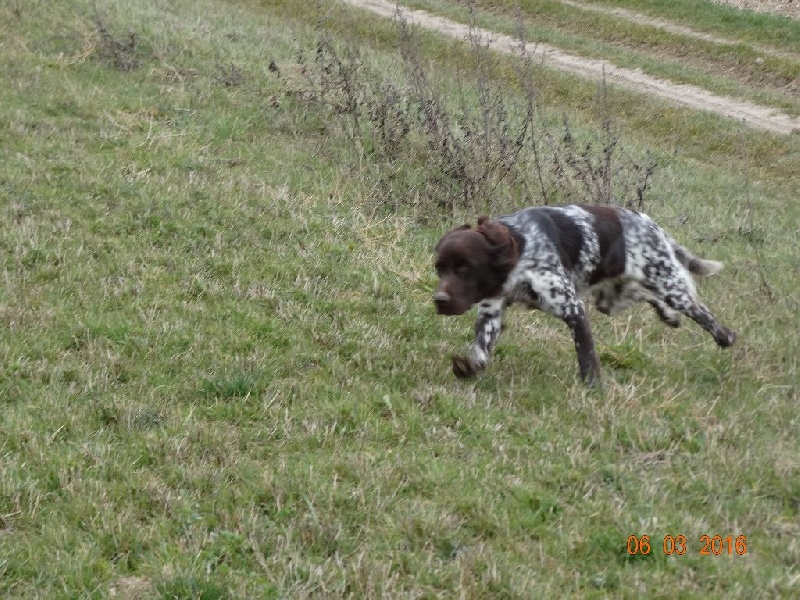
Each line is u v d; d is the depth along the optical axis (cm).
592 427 608
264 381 618
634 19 1831
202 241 737
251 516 540
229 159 855
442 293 616
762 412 632
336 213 798
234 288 693
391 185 841
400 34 1033
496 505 556
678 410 628
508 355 668
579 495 568
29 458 562
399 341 671
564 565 533
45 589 512
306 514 543
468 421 605
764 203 994
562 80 1444
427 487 563
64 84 931
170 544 529
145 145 850
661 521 553
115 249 715
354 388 623
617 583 528
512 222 636
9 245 700
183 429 583
